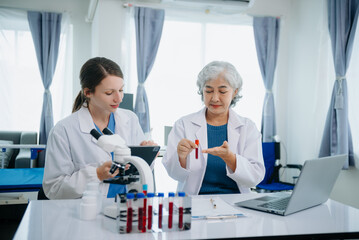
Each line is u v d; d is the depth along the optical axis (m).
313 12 3.87
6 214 2.54
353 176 3.25
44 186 1.47
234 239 0.91
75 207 1.19
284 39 4.38
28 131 4.11
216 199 1.32
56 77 4.34
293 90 4.30
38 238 0.87
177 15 4.17
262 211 1.19
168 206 0.96
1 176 2.56
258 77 4.44
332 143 3.25
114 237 0.89
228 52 4.39
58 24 4.25
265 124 4.21
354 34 3.14
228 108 1.80
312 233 0.95
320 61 3.57
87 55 4.55
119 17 3.87
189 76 4.32
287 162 4.41
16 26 4.22
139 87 3.95
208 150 1.44
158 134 4.25
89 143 1.54
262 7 4.30
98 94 1.44
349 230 0.99
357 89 3.22
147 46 3.95
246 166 1.53
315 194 1.24
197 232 0.95
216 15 4.26
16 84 4.27
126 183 1.06
